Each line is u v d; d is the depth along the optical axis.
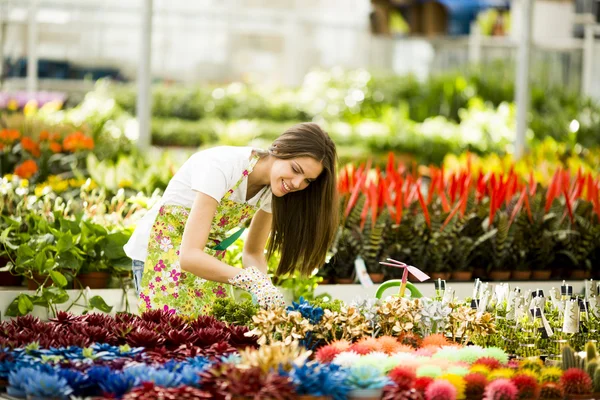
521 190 7.92
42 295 5.64
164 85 22.83
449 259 6.87
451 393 3.23
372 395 3.19
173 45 24.88
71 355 3.46
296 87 23.75
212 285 4.94
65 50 23.36
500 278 7.04
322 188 4.56
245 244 5.01
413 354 3.68
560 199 7.86
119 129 11.84
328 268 6.61
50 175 9.18
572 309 4.20
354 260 6.60
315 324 3.92
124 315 4.25
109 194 8.22
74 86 21.86
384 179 7.17
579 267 7.37
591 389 3.55
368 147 16.84
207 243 4.82
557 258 7.36
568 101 19.27
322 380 3.14
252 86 23.75
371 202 6.73
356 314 3.90
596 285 4.61
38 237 5.97
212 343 3.79
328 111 20.62
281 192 4.38
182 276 4.79
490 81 20.33
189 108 20.89
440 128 17.73
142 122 10.07
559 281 7.04
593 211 7.52
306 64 25.81
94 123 11.85
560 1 22.27
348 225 6.82
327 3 28.98
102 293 6.05
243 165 4.48
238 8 27.03
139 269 4.90
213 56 25.22
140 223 4.89
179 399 2.99
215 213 4.62
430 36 21.41
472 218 7.06
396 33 20.95
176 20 24.83
